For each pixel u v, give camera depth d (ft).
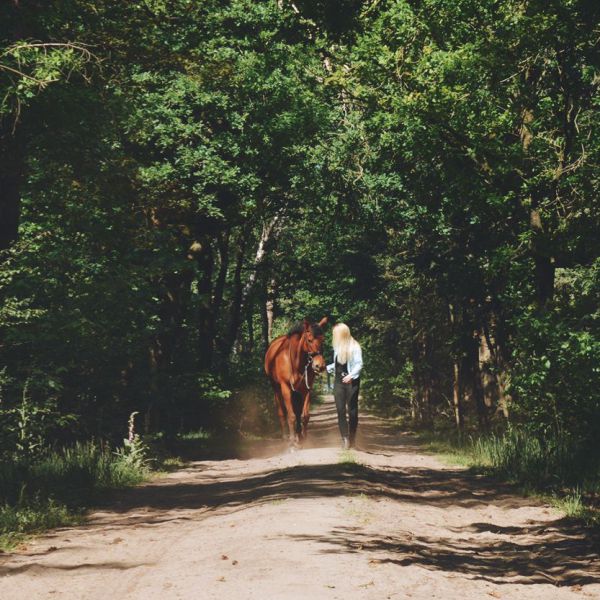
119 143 74.64
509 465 48.49
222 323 144.87
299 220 128.57
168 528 30.99
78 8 59.98
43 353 52.31
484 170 60.23
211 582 20.30
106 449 52.31
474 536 30.19
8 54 52.24
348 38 57.31
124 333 58.59
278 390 63.05
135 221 69.00
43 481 41.91
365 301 135.54
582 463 44.16
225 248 116.78
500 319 84.79
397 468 51.34
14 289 53.67
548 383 46.26
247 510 31.94
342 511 30.63
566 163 57.11
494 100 59.52
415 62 60.03
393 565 22.20
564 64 56.03
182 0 75.51
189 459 67.97
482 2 55.88
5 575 23.56
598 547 27.81
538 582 23.20
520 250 58.08
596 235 55.98
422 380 150.20
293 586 19.33
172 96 83.10
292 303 156.56
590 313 48.52
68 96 55.77
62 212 66.28
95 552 26.76
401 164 79.56
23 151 59.72
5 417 47.93
